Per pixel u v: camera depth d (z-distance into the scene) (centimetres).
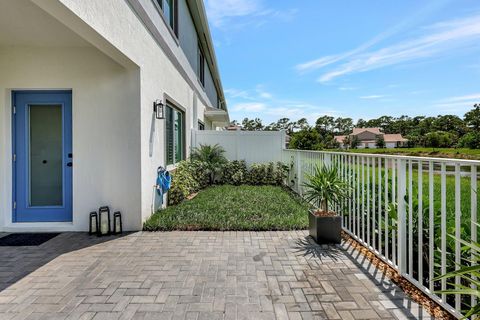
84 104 434
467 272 173
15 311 227
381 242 337
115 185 436
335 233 376
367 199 351
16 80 429
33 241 389
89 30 304
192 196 682
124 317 218
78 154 435
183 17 812
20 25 354
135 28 417
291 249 357
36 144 450
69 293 253
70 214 449
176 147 742
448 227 257
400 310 226
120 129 436
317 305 234
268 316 220
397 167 288
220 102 2395
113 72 435
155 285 267
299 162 698
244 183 880
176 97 702
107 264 314
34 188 451
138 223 435
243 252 347
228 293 253
